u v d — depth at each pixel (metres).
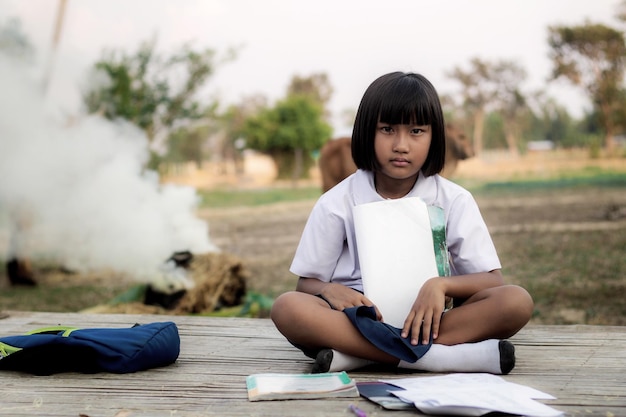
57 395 2.20
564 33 23.83
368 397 2.08
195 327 3.22
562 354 2.65
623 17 23.64
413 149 2.51
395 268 2.50
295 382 2.23
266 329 3.17
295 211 14.43
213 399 2.14
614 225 9.55
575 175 19.59
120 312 4.68
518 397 2.01
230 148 30.28
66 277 7.96
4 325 3.27
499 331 2.42
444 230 2.58
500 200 13.64
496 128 28.14
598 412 1.97
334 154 6.38
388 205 2.54
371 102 2.54
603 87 23.88
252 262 8.29
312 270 2.65
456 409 1.93
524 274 6.65
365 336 2.32
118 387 2.28
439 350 2.38
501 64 27.95
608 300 5.48
